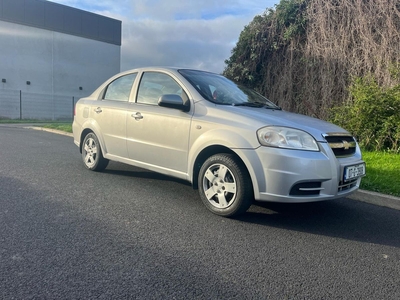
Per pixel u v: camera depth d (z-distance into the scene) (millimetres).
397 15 9102
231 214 3881
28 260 2799
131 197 4617
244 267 2865
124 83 5496
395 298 2525
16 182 5094
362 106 8125
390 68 8602
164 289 2473
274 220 4035
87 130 5980
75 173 5832
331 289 2604
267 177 3600
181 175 4383
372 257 3203
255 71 11781
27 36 24594
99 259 2867
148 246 3164
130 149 5055
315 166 3572
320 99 10148
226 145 3822
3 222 3555
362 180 5547
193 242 3299
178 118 4359
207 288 2518
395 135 7801
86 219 3748
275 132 3633
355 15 9609
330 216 4309
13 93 24156
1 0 23281
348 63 9664
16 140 10156
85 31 27688
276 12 11242
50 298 2305
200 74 5004
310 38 10398
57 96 26422
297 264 2979
